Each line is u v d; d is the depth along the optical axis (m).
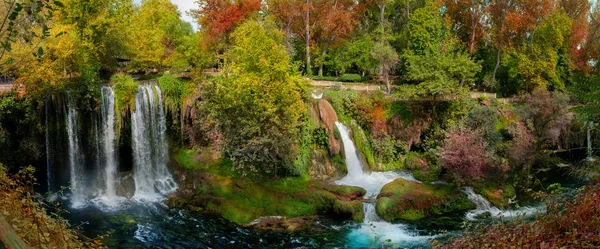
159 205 24.48
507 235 8.46
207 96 24.72
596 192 8.28
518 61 42.03
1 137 24.05
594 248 6.68
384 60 37.03
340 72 46.66
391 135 31.70
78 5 29.14
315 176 27.31
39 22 8.25
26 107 24.62
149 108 28.70
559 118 32.81
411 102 32.69
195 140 29.66
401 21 55.22
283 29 44.22
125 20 35.88
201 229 20.86
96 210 23.36
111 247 18.34
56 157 26.16
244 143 23.34
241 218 22.14
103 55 32.62
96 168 27.22
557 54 43.72
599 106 7.96
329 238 19.97
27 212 8.27
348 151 29.53
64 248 7.84
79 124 26.36
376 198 24.11
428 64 33.09
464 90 33.00
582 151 34.69
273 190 24.50
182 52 31.89
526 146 29.80
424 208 23.28
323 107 29.33
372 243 19.33
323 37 45.12
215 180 25.42
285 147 24.28
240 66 24.58
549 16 44.47
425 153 30.97
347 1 50.06
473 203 24.11
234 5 34.66
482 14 46.81
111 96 27.42
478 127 29.33
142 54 34.88
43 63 23.88
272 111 22.75
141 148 28.16
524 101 38.94
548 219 8.03
